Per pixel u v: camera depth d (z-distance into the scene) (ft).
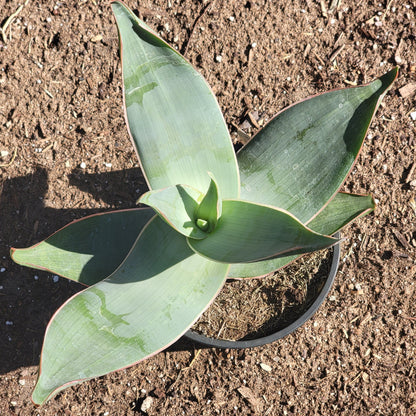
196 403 3.72
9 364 3.69
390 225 3.81
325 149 3.06
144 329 2.95
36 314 3.73
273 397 3.74
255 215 2.86
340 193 3.21
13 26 3.87
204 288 3.04
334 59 3.92
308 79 3.90
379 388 3.74
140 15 3.90
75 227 3.17
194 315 3.01
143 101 3.04
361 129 2.99
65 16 3.89
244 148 3.15
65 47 3.87
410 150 3.86
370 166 3.85
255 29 3.92
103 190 3.80
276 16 3.93
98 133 3.83
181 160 3.09
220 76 3.89
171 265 3.05
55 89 3.85
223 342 3.47
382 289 3.78
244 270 3.25
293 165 3.11
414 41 3.93
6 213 3.77
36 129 3.83
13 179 3.80
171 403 3.72
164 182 3.09
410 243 3.79
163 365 3.75
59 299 3.74
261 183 3.14
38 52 3.87
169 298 3.01
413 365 3.75
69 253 3.16
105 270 3.20
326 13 3.94
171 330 2.97
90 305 2.91
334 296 3.78
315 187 3.10
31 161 3.81
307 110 3.03
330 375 3.75
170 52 2.99
